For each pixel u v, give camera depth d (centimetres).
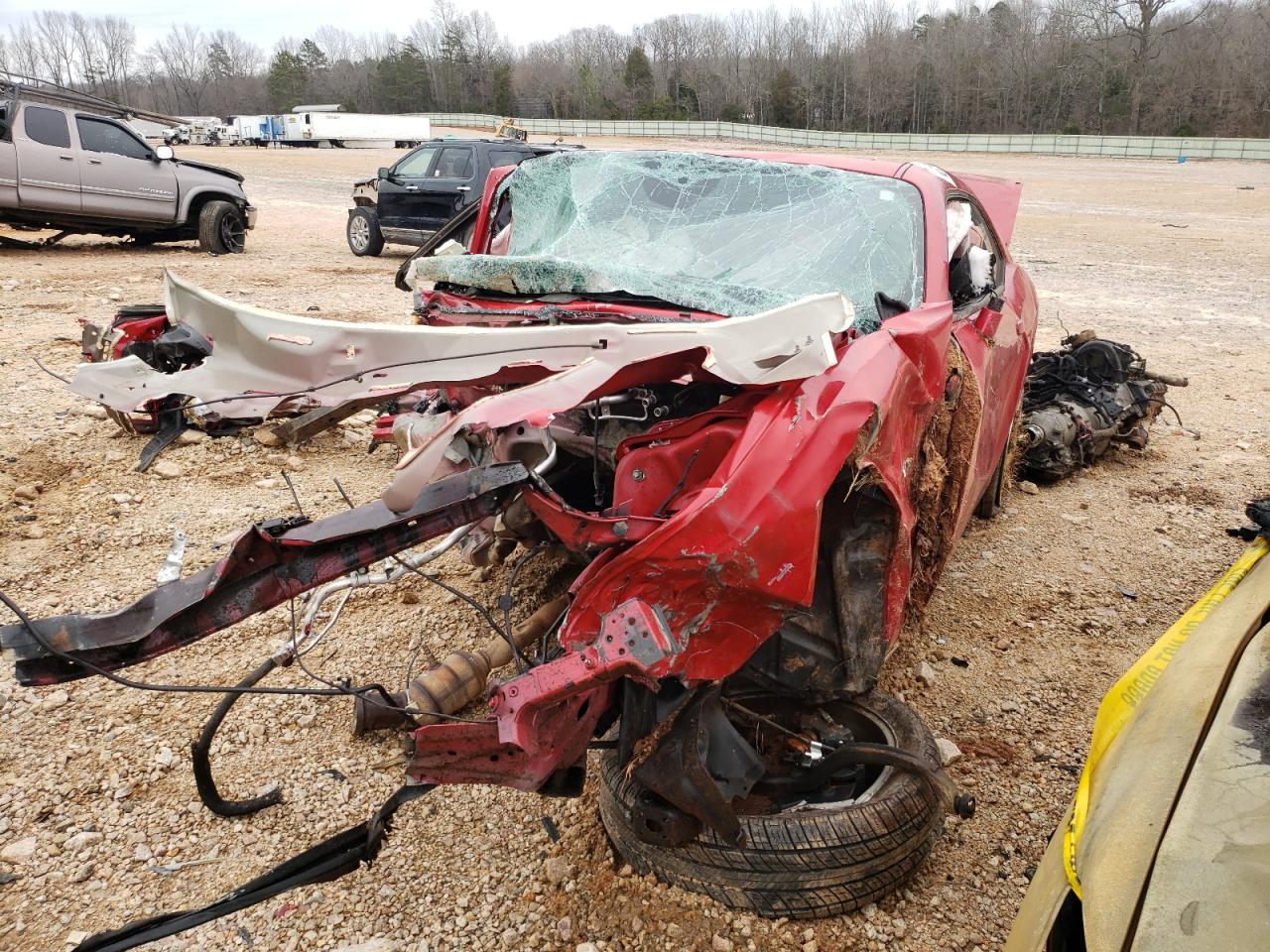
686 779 238
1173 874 155
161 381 236
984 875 285
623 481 263
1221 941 143
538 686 228
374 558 228
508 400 231
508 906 270
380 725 337
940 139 5953
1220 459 680
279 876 246
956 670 394
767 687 287
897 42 9188
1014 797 319
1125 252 1734
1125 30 8275
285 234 1752
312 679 370
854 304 330
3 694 358
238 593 218
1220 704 183
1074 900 173
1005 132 8288
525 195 461
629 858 271
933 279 352
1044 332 1070
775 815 256
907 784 264
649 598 236
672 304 323
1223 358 974
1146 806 171
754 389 261
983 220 493
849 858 252
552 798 310
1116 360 655
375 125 6175
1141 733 190
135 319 594
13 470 541
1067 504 589
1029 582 479
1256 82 7450
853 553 273
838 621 275
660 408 287
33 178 1260
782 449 241
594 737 265
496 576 434
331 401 239
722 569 233
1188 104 7688
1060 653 413
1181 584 482
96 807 307
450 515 235
